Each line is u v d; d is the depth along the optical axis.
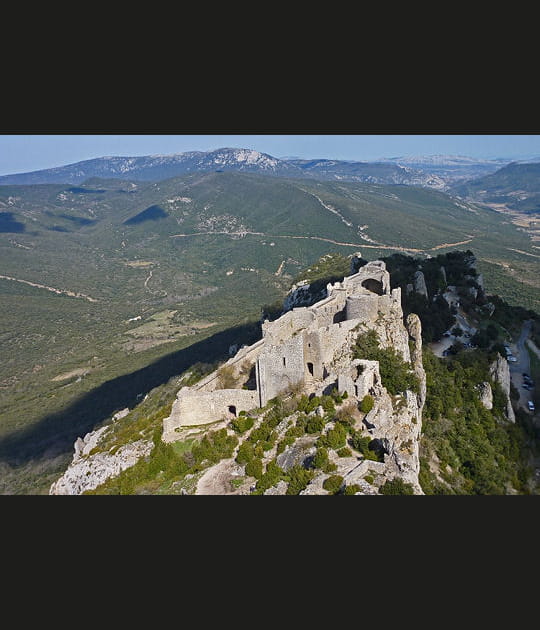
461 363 78.50
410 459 41.72
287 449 45.59
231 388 66.38
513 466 65.31
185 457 51.41
